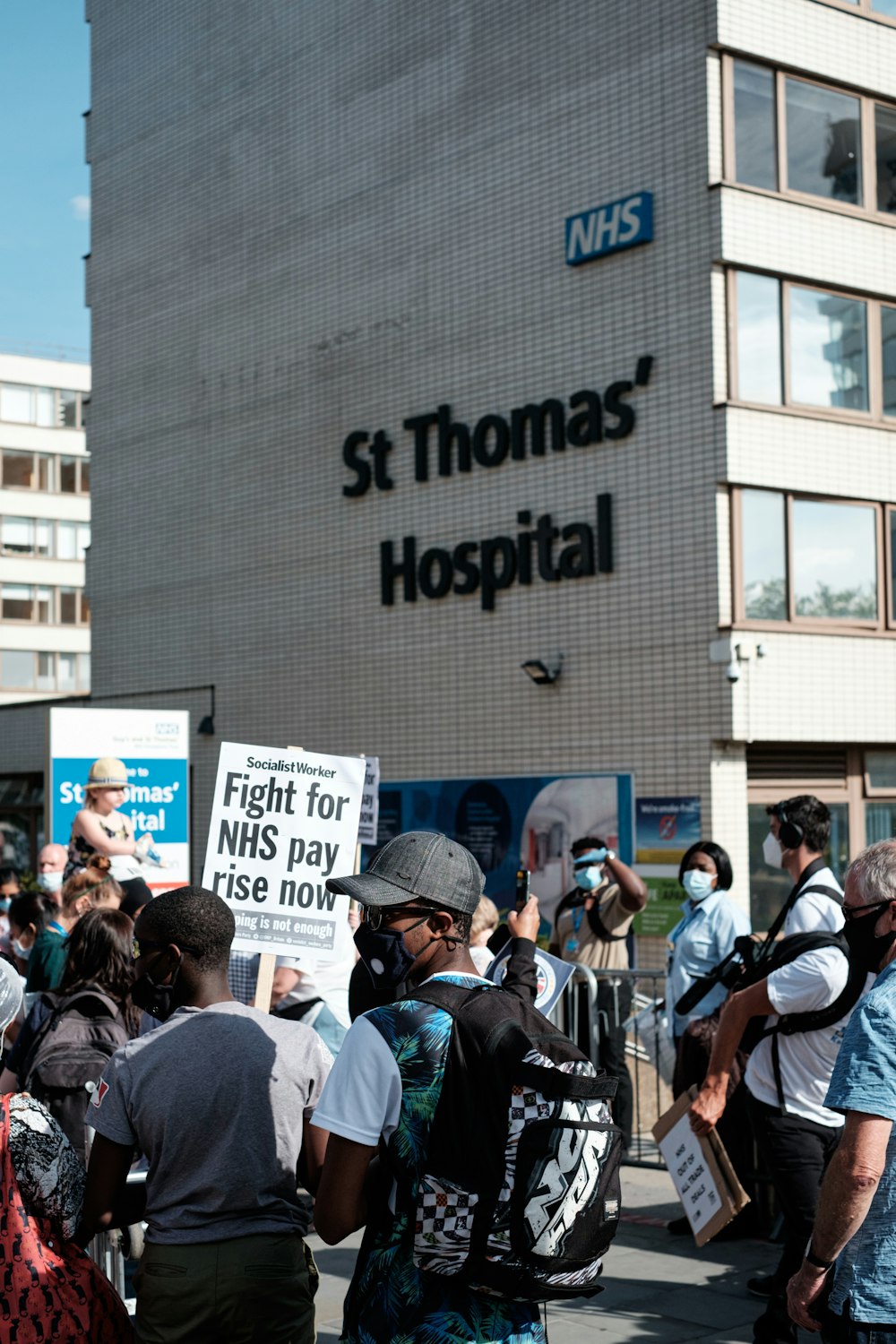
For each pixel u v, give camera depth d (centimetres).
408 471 1864
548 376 1669
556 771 1636
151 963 338
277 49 2105
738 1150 676
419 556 1841
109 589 2427
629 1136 831
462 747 1762
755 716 1455
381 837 1862
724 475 1462
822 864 539
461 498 1778
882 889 338
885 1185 303
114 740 1222
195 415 2248
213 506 2206
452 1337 267
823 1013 496
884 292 1593
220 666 2183
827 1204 301
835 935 504
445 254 1817
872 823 1580
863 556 1562
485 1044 271
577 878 902
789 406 1512
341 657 1958
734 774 1475
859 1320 301
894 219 1606
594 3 1622
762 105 1528
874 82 1603
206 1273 312
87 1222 322
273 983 630
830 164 1577
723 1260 638
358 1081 274
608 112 1603
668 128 1534
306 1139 332
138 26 2398
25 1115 314
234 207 2186
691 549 1494
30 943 813
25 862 2736
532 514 1681
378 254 1923
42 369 4512
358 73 1961
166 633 2294
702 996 699
